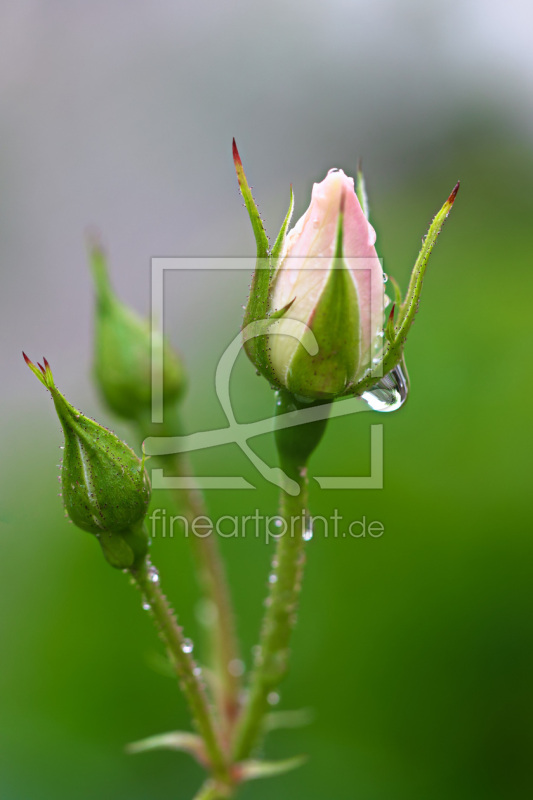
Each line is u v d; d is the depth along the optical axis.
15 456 0.38
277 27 0.59
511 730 0.32
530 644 0.32
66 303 0.51
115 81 0.58
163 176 0.56
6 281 0.51
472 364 0.35
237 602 0.33
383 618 0.33
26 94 0.57
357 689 0.32
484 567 0.33
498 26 0.55
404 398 0.26
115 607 0.33
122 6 0.59
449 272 0.39
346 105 0.56
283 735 0.32
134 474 0.26
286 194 0.54
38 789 0.32
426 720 0.32
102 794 0.32
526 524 0.33
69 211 0.54
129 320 0.29
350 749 0.32
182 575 0.34
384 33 0.57
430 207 0.45
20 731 0.32
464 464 0.34
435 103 0.54
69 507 0.26
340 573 0.33
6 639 0.33
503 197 0.46
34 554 0.34
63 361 0.47
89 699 0.33
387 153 0.54
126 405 0.29
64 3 0.59
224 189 0.55
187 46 0.59
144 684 0.33
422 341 0.35
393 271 0.40
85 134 0.57
